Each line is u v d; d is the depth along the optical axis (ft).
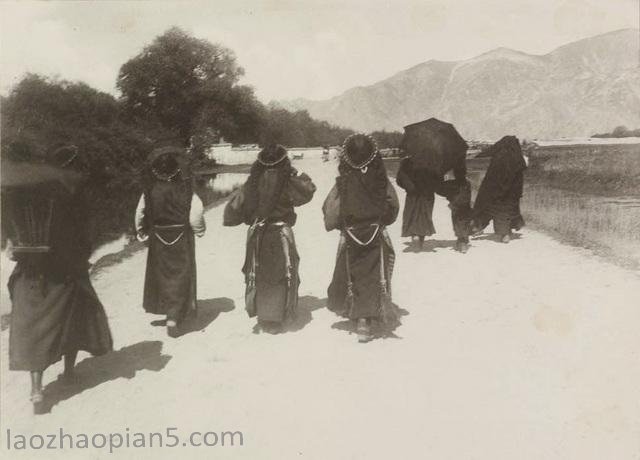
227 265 33.94
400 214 52.80
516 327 21.17
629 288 24.75
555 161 76.02
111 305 25.99
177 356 19.77
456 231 33.94
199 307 25.43
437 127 33.42
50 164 16.20
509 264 30.45
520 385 16.92
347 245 20.02
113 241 45.60
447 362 18.44
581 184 61.57
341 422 15.25
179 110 113.80
